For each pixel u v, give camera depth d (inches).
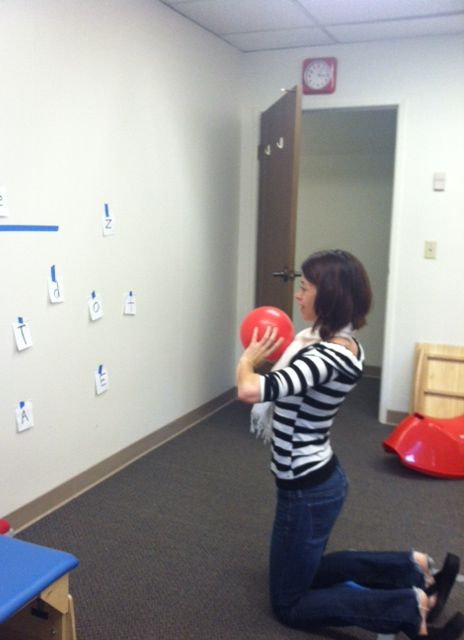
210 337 169.2
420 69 153.1
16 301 100.2
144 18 126.3
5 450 101.0
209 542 103.3
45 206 104.3
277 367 74.9
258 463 136.8
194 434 155.1
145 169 131.8
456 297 157.6
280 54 166.9
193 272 156.4
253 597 88.7
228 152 168.7
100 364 123.1
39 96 100.7
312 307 72.2
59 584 59.9
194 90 148.1
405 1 128.2
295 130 144.1
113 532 105.7
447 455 130.6
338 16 138.5
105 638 79.2
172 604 86.5
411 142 156.2
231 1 130.4
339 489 74.5
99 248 119.2
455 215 154.9
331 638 80.1
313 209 214.5
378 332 213.0
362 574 81.7
